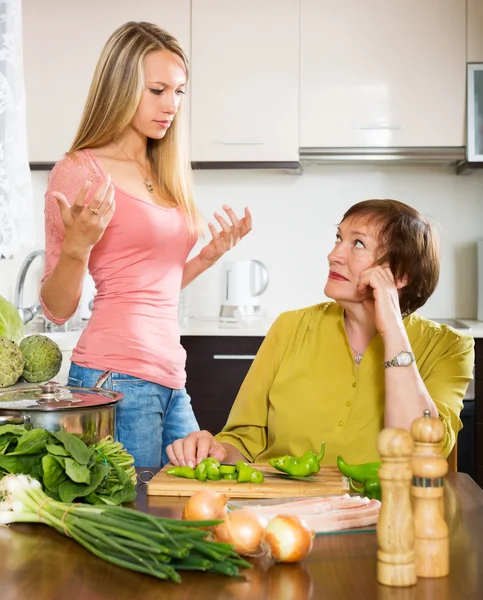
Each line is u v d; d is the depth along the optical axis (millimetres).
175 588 991
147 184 2207
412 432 1050
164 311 2199
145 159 2242
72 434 1324
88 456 1262
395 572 993
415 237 1688
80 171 2135
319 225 3928
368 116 3572
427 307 3932
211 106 3602
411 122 3566
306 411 1728
